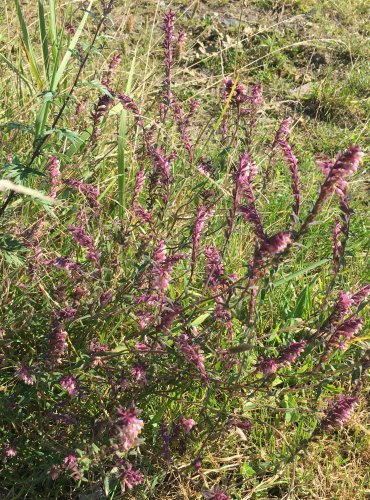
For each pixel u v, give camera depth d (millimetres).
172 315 429
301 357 542
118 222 533
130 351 424
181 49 631
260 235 424
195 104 643
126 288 465
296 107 960
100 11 1010
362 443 517
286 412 504
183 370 438
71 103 692
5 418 446
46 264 493
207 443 462
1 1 924
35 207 580
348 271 647
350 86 1001
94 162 633
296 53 1060
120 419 386
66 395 478
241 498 471
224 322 460
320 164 390
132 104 554
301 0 1172
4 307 491
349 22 1149
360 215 730
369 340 556
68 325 454
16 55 813
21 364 425
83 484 465
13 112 669
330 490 490
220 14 1124
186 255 434
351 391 500
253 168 430
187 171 615
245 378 464
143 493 450
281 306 600
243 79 999
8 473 454
